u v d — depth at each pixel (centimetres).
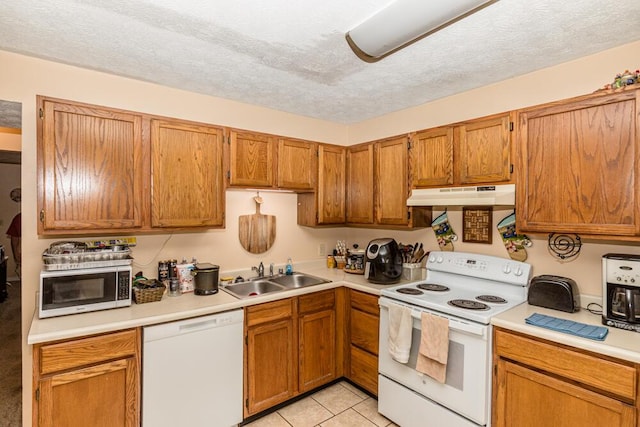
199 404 203
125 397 180
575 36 170
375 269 264
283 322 242
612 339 151
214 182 239
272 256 307
